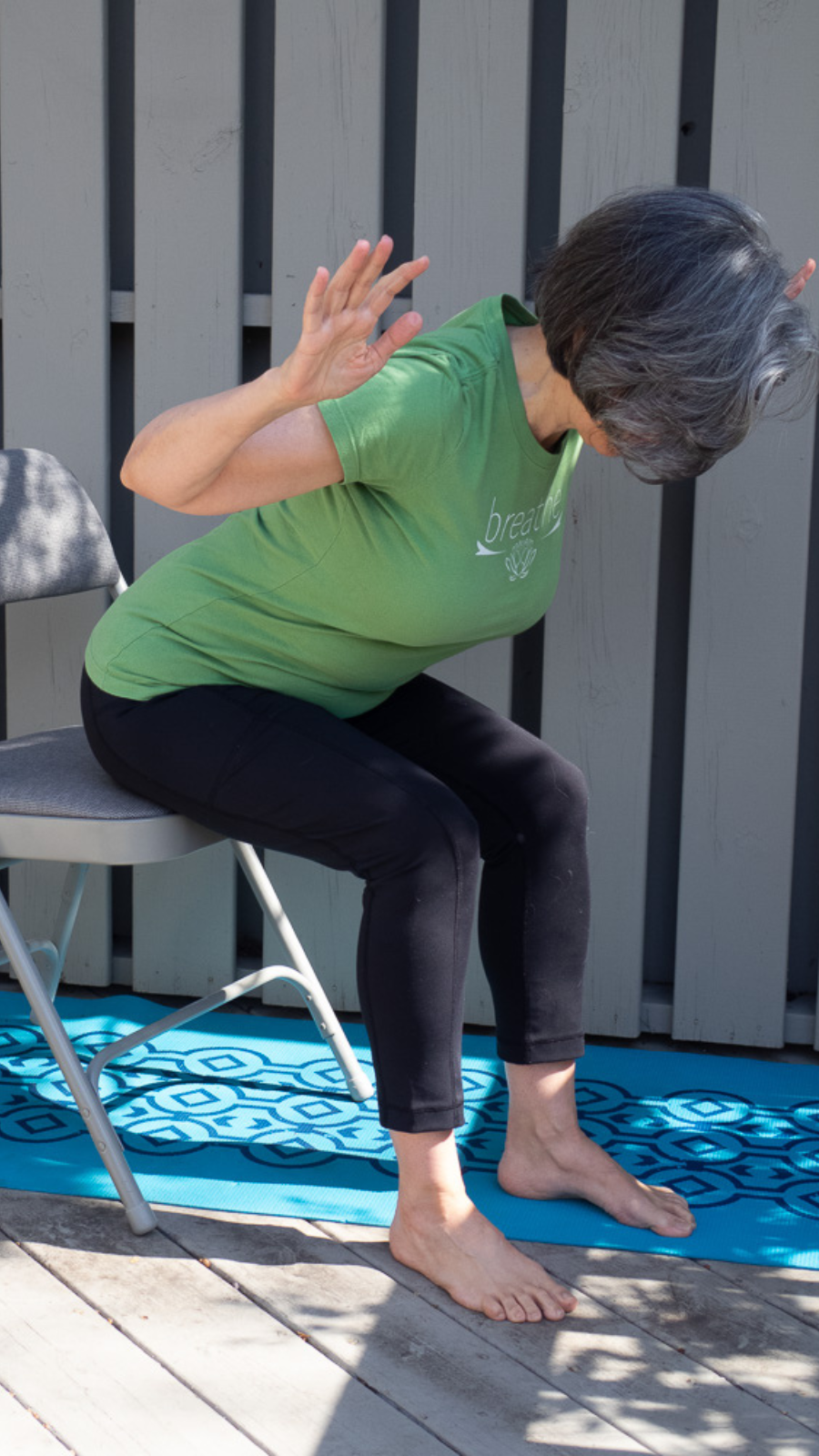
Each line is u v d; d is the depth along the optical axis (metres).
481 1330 1.74
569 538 2.63
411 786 1.80
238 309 2.69
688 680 2.64
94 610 2.83
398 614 1.81
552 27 2.59
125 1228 1.99
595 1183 2.03
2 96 2.70
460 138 2.56
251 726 1.87
